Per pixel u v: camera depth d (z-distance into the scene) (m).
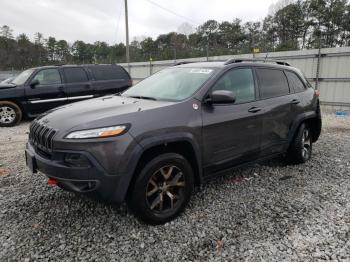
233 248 2.57
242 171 4.47
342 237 2.71
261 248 2.57
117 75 10.23
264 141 3.97
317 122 5.07
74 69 9.36
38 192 3.70
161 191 2.93
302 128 4.63
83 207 3.31
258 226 2.91
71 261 2.41
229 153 3.51
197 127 3.09
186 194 3.09
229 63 3.75
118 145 2.57
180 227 2.91
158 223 2.93
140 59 29.02
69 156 2.57
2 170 4.50
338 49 10.79
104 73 9.94
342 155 5.30
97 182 2.54
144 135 2.70
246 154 3.73
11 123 8.48
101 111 2.92
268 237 2.73
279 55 12.54
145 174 2.74
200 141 3.15
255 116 3.74
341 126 8.17
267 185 3.93
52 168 2.63
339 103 11.10
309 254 2.48
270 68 4.29
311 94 4.94
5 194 3.64
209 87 3.34
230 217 3.09
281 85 4.40
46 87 8.76
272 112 4.01
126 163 2.60
